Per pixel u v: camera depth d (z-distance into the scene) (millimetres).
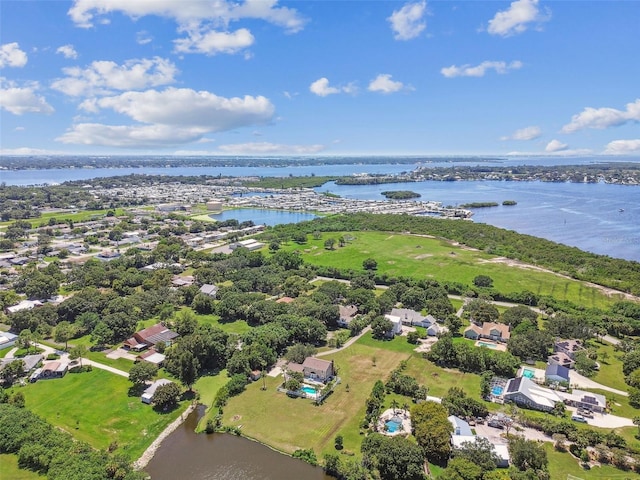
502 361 127438
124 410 109438
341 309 171000
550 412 107688
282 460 91625
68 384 121438
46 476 82812
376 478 84750
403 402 111938
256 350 131250
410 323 167250
